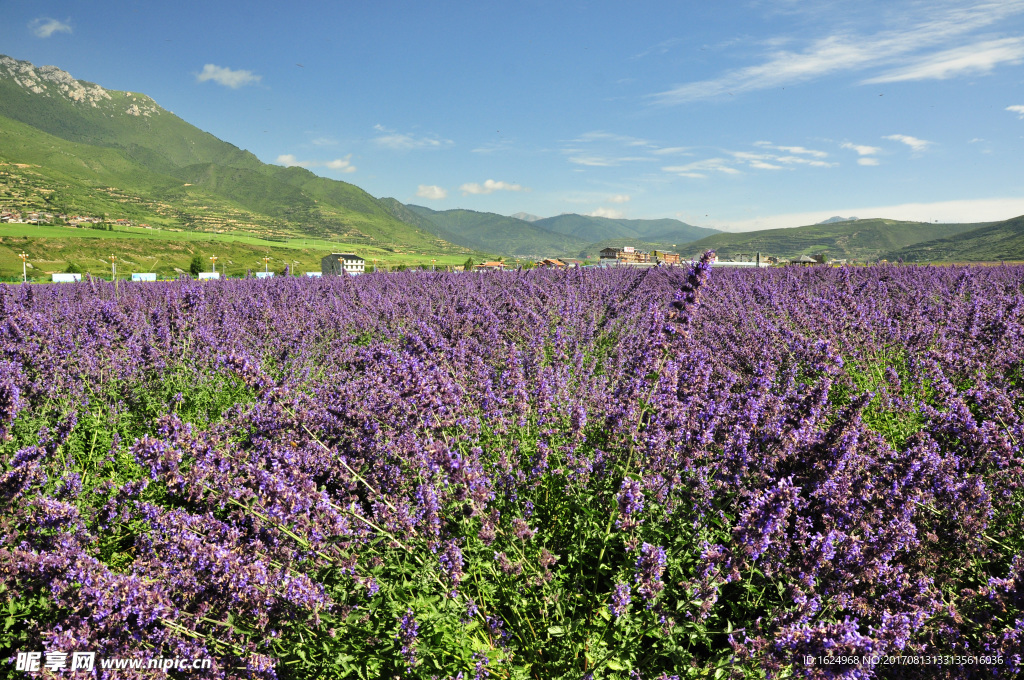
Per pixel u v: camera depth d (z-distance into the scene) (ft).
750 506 12.53
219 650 11.34
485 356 26.37
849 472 13.91
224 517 14.87
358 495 15.66
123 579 11.03
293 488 12.67
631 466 15.98
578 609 13.52
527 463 17.04
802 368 24.73
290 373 29.43
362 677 11.50
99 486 18.11
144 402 26.27
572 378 24.14
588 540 14.69
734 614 12.67
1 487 12.73
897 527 12.25
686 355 21.08
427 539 12.75
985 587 12.19
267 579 11.71
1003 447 15.10
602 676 11.82
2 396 17.60
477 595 13.47
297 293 57.82
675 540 13.62
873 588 12.00
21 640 11.41
